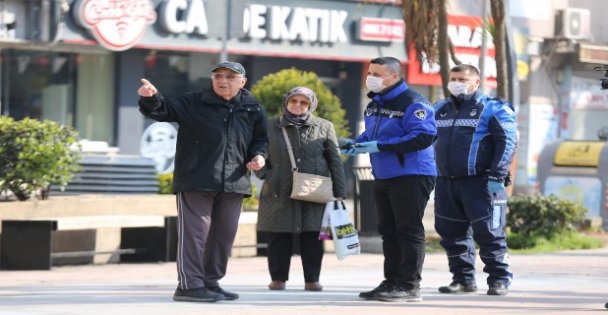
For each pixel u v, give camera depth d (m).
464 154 25.55
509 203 41.75
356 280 29.70
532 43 72.69
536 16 73.06
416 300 23.64
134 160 38.84
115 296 24.34
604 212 49.25
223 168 22.20
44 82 56.84
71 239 34.12
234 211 22.81
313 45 61.72
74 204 35.12
